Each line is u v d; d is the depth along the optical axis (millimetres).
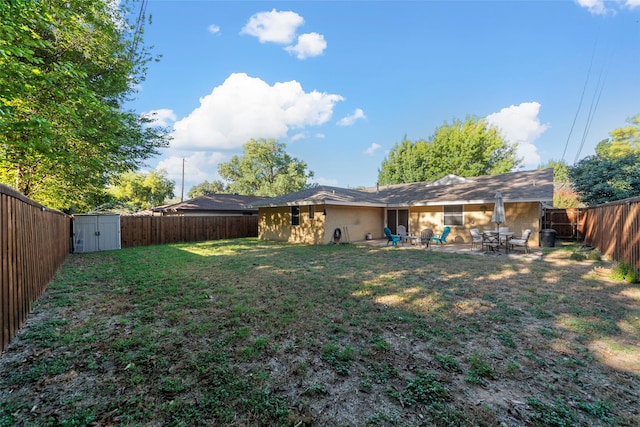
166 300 4809
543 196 10961
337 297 4938
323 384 2475
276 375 2600
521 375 2617
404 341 3291
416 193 16344
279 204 14680
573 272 6863
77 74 4547
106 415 2062
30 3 3756
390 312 4211
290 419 2043
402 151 30812
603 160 14070
